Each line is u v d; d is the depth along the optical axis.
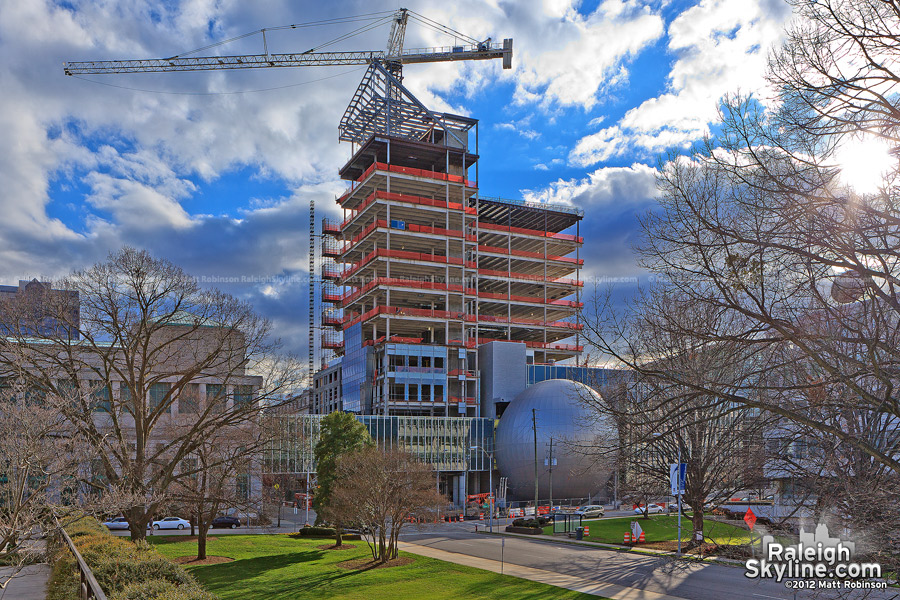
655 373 11.10
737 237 9.44
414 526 65.06
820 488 11.71
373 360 112.56
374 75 120.81
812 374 11.98
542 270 143.25
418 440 99.19
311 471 82.38
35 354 27.94
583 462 80.94
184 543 48.75
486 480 106.38
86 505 22.17
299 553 43.59
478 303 126.19
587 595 27.56
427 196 123.25
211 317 32.16
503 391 114.88
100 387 28.55
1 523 17.95
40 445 19.61
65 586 14.76
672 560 36.22
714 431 23.08
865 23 9.12
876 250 8.70
